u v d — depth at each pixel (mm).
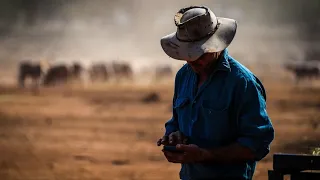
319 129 34062
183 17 8344
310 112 44312
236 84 8398
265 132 8359
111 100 56125
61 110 47969
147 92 65000
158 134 34375
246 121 8359
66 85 82125
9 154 27875
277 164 8844
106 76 90125
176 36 8422
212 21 8336
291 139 29844
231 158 8367
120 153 28109
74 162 26047
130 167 24906
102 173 23828
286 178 15008
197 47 8258
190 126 8695
